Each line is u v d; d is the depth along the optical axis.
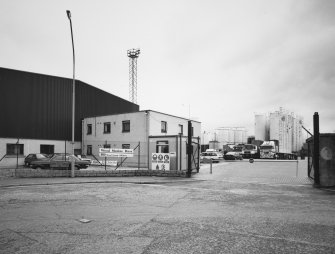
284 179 18.11
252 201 10.41
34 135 31.97
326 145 14.98
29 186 15.21
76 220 7.48
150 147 27.36
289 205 9.58
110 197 11.35
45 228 6.69
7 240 5.79
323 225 6.91
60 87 34.88
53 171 19.56
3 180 17.42
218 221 7.32
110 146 32.66
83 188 14.32
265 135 64.50
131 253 5.02
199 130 38.19
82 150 36.09
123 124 31.62
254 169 25.81
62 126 34.66
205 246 5.38
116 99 44.16
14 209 8.94
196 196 11.60
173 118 33.06
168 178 19.14
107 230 6.50
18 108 30.98
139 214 8.19
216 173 22.30
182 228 6.66
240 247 5.31
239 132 74.81
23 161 30.53
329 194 12.16
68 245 5.47
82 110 37.06
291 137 65.38
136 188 14.29
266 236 6.00
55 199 10.87
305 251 5.11
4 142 29.61
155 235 6.09
